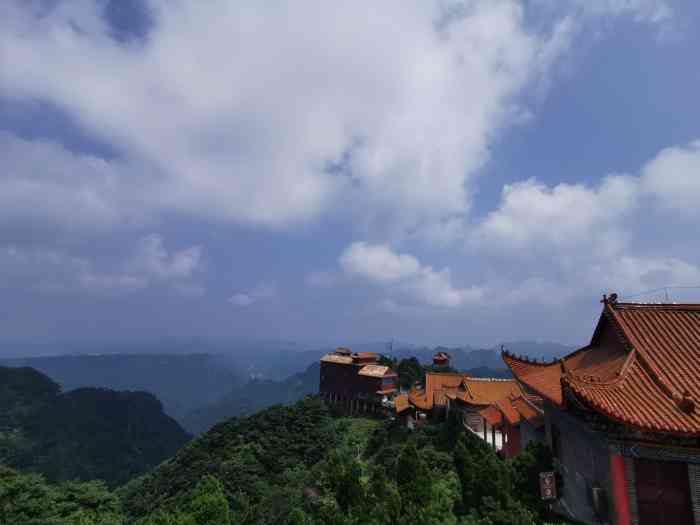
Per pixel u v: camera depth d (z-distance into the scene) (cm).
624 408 1881
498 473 2666
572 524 2477
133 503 10644
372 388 11556
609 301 2566
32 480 4394
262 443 11006
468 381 6391
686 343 2259
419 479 2973
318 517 3422
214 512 3716
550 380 2986
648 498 1930
